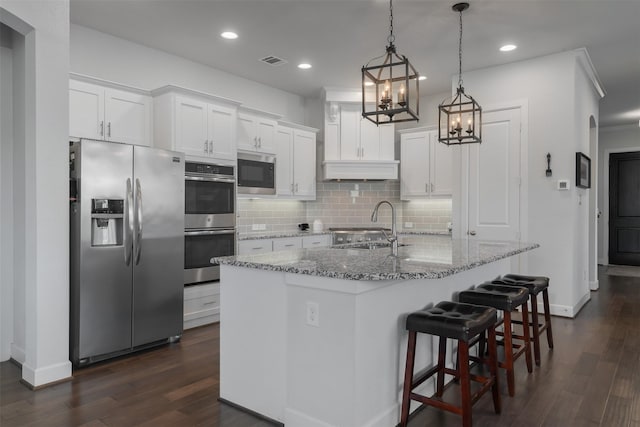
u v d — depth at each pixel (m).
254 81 5.46
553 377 2.88
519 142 4.69
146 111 4.09
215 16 3.67
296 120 6.10
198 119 4.19
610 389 2.68
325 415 2.09
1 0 2.43
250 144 4.94
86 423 2.27
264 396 2.35
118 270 3.23
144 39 4.16
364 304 2.04
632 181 8.17
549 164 4.50
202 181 4.18
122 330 3.25
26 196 2.76
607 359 3.22
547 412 2.39
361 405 2.02
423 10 3.53
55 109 2.77
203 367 3.07
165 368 3.05
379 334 2.15
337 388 2.04
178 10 3.56
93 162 3.08
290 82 5.52
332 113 5.79
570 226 4.41
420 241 3.94
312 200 6.14
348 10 3.55
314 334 2.13
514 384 2.71
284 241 5.09
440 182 5.75
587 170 5.02
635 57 4.62
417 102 2.60
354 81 5.46
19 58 3.00
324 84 5.60
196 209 4.11
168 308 3.56
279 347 2.29
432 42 4.20
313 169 5.92
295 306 2.21
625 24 3.79
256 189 5.01
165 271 3.54
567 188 4.39
